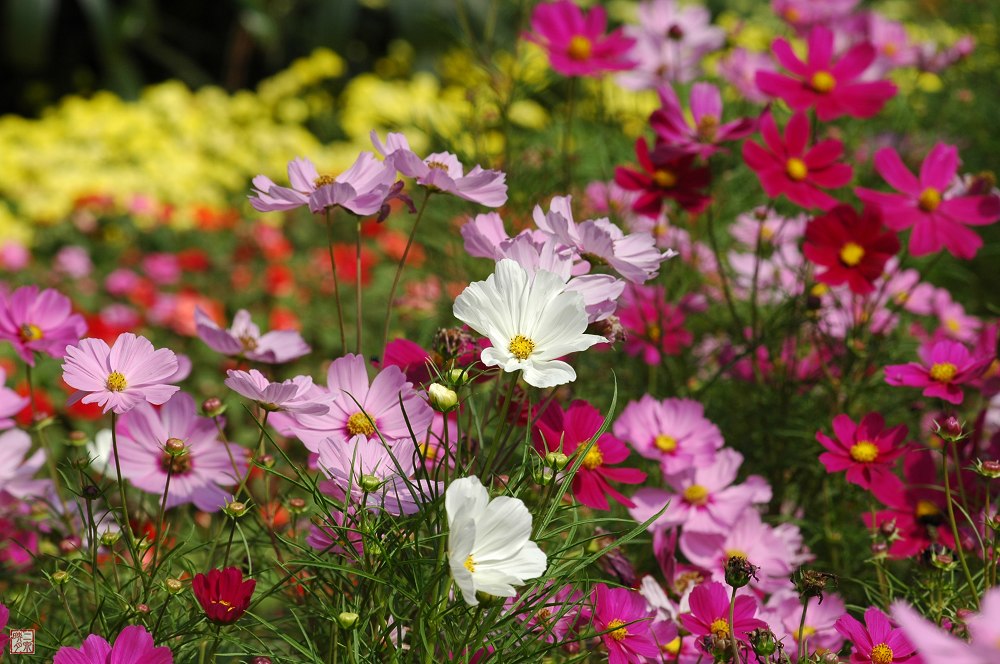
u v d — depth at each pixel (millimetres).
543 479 1505
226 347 1701
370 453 1546
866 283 1755
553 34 1987
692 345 1981
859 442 1684
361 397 1568
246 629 1546
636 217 2037
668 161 1817
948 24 3033
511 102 2078
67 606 1587
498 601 1450
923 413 1858
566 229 1566
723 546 1714
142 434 1656
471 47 2154
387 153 1615
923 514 1675
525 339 1467
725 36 2277
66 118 3979
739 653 1532
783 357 1942
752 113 2203
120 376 1516
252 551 1685
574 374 1446
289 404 1539
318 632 1593
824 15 2246
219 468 1664
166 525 1671
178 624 1588
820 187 1794
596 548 1625
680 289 1972
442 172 1577
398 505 1519
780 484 1837
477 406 1758
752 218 1990
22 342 1673
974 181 1803
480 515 1439
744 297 2012
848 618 1522
